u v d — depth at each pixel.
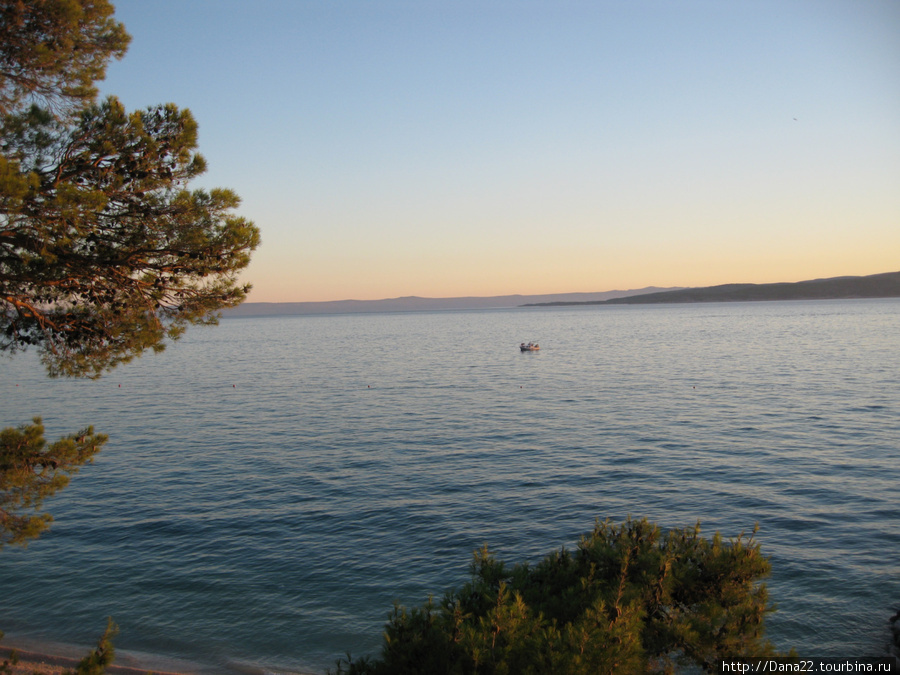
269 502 25.22
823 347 101.06
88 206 8.40
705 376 68.25
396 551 20.09
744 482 26.92
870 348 96.06
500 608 6.89
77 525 22.69
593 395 55.62
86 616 16.25
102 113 9.68
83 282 9.60
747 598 8.05
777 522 21.92
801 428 38.44
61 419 46.16
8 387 67.38
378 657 14.30
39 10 9.24
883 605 15.72
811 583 17.06
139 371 86.12
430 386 64.56
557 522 22.53
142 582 18.08
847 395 51.28
